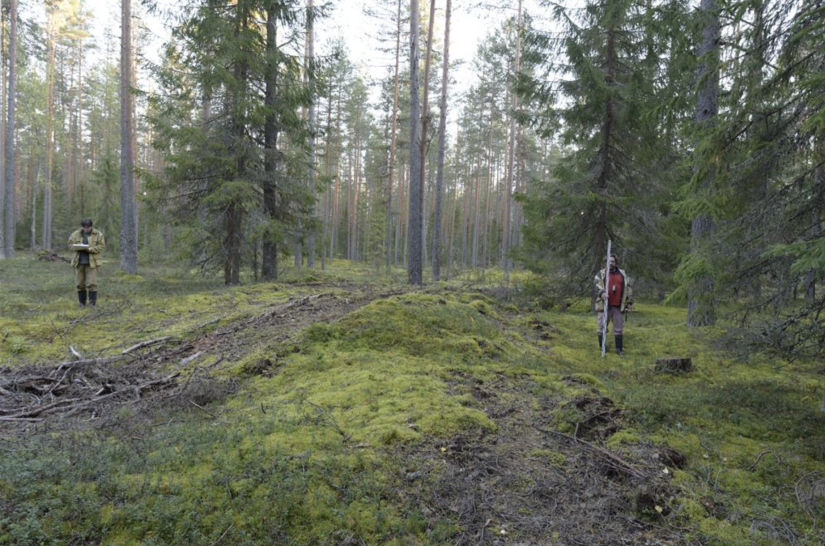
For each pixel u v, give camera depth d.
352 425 4.52
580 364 7.92
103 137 49.66
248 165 14.46
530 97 12.44
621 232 13.85
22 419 4.69
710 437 5.02
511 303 13.18
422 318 8.35
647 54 11.76
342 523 3.17
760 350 5.77
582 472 4.19
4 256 25.08
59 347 7.25
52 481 3.22
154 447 3.91
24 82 32.59
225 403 5.32
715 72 6.42
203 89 13.39
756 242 5.56
